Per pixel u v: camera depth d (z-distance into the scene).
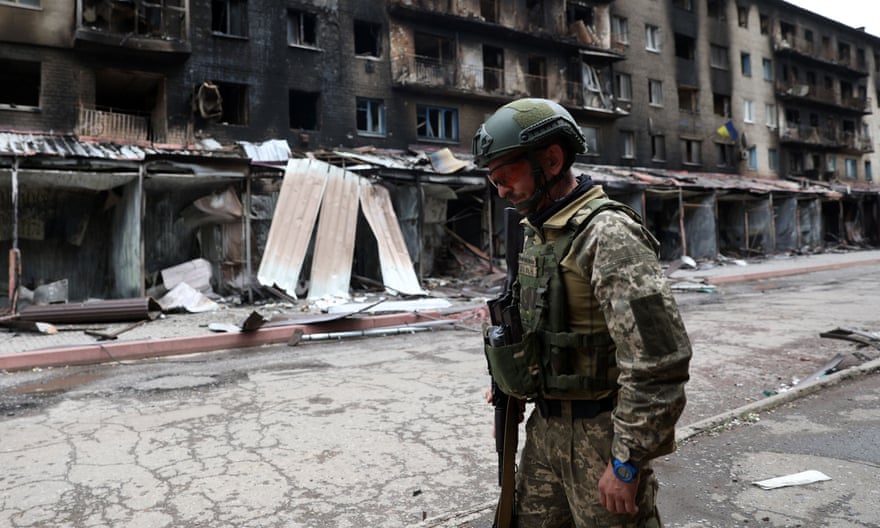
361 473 3.24
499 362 1.44
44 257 12.33
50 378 6.21
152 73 16.66
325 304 11.80
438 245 17.72
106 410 4.73
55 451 3.71
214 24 18.67
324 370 6.23
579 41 26.20
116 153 13.16
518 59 24.75
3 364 6.64
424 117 22.47
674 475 3.05
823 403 4.26
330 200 13.33
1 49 14.77
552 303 1.38
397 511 2.77
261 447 3.71
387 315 9.94
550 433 1.45
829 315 8.95
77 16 15.16
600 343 1.35
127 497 2.97
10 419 4.54
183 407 4.76
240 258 13.51
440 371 6.00
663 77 30.09
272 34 18.67
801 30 37.53
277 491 3.01
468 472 3.24
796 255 26.66
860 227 34.66
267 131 18.38
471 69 23.08
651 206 24.80
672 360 1.17
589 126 26.97
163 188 12.71
